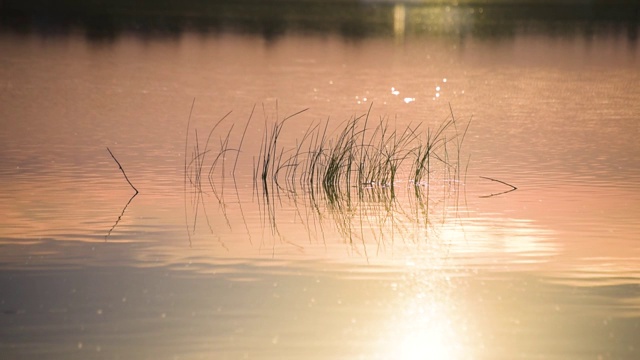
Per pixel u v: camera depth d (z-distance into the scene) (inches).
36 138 1572.3
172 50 3363.7
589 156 1445.6
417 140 1572.3
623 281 809.5
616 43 3988.7
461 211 1087.6
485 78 2664.9
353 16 5954.7
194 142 1552.7
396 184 1252.5
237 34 4188.0
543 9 6924.2
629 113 1963.6
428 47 3767.2
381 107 2007.9
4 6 5305.1
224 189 1207.6
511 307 744.3
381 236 973.2
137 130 1670.8
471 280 815.7
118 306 738.8
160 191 1189.7
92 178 1259.2
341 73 2736.2
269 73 2691.9
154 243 930.7
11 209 1071.0
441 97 2209.6
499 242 945.5
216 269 841.5
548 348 663.1
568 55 3440.0
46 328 692.1
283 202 1138.7
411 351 656.4
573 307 743.1
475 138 1614.2
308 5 7214.6
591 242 942.4
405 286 795.4
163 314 721.0
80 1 6003.9
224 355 645.9
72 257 876.0
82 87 2293.3
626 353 654.5
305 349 657.6
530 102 2138.3
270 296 765.9
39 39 3631.9
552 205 1111.6
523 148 1518.2
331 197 1170.0
